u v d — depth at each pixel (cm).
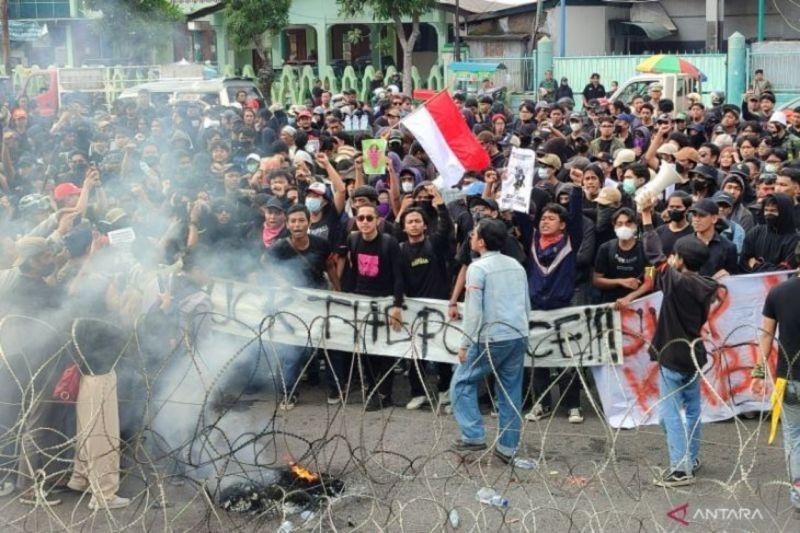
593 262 884
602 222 898
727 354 851
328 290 910
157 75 2706
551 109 1742
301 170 1068
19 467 691
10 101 2223
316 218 937
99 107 2364
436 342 874
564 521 661
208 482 711
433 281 886
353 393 924
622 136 1422
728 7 3672
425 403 895
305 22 3888
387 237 880
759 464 757
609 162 1178
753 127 1383
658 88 2066
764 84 2836
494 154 1250
